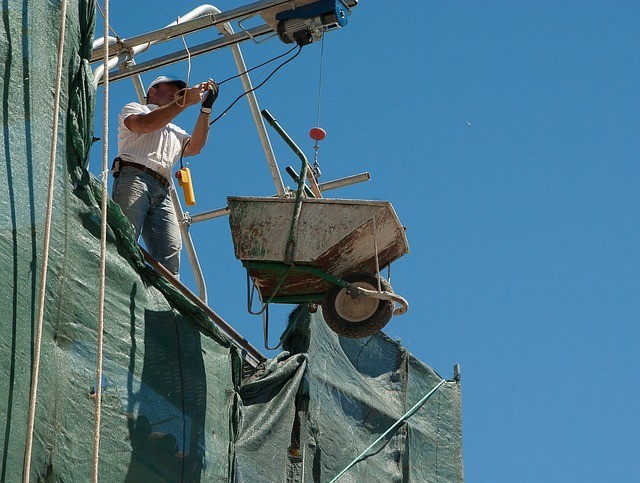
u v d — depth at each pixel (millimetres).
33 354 12555
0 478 11781
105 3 14102
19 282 12609
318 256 16562
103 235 13000
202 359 15398
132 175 16531
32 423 11656
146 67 18250
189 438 14781
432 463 21547
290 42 17641
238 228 16766
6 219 12648
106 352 13812
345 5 17578
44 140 13422
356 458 19516
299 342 19406
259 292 17453
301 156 17000
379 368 21766
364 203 16578
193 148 17375
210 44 18156
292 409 18234
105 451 13398
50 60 13773
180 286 16078
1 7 13336
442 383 22703
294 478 18000
